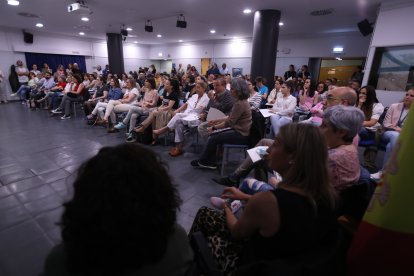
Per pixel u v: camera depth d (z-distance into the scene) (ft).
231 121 8.54
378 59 16.30
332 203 2.60
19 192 7.25
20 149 11.06
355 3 15.98
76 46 36.27
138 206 1.51
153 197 1.61
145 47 45.37
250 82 16.61
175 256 1.87
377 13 16.75
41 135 13.47
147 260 1.61
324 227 2.51
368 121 9.37
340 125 3.86
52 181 7.98
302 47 29.60
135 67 44.78
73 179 1.65
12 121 16.92
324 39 27.96
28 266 4.61
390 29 15.33
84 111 19.94
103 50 39.58
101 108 15.90
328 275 2.28
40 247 5.09
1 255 4.85
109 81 19.95
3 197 6.95
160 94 15.94
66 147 11.52
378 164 9.93
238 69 35.17
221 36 32.68
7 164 9.30
